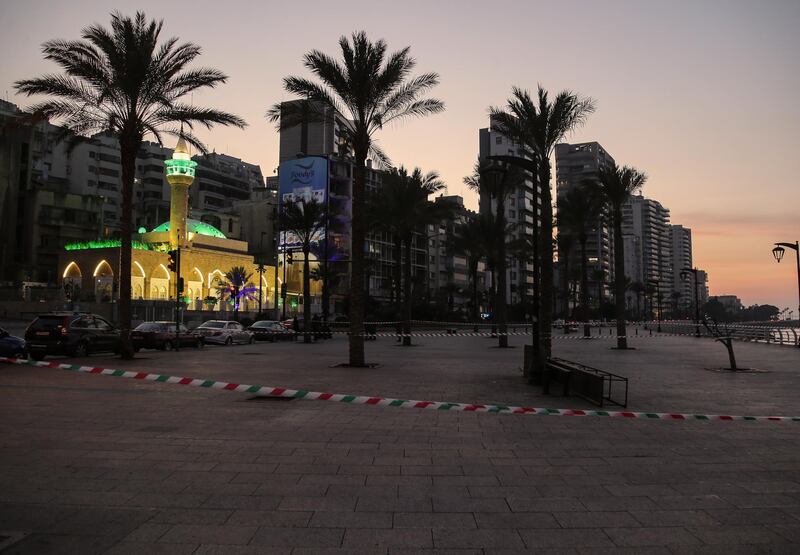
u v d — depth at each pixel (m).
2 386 12.55
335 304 92.25
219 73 21.20
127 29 19.48
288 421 8.66
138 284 76.31
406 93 19.94
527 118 20.50
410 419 8.90
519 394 11.95
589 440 7.47
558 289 107.69
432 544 4.00
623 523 4.45
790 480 5.67
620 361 21.92
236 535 4.14
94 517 4.50
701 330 56.66
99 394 11.48
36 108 19.86
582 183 34.00
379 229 41.97
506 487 5.39
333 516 4.55
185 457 6.42
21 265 79.00
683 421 8.90
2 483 5.38
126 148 20.44
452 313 77.94
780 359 23.47
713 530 4.31
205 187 118.25
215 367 17.70
